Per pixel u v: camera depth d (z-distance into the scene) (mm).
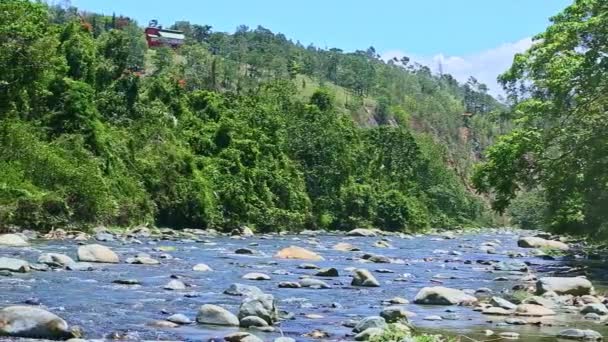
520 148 28844
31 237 29016
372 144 89625
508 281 19922
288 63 141750
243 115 62875
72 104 39812
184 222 45969
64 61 41656
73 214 33625
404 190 87688
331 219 66875
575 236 45375
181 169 47062
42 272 16953
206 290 15367
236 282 17062
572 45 27672
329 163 68625
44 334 9555
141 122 47406
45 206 31969
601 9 27531
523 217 108375
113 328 10594
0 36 35094
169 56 106688
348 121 83625
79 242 27531
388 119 152000
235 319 11242
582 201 34156
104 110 45469
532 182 29859
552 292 16109
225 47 153375
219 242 35188
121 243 29047
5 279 15289
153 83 54438
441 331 11109
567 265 27641
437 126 170625
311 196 66438
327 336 10516
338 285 17375
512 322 12078
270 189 57406
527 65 30281
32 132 36406
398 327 10711
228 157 53438
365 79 169000
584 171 27875
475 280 20109
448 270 23484
